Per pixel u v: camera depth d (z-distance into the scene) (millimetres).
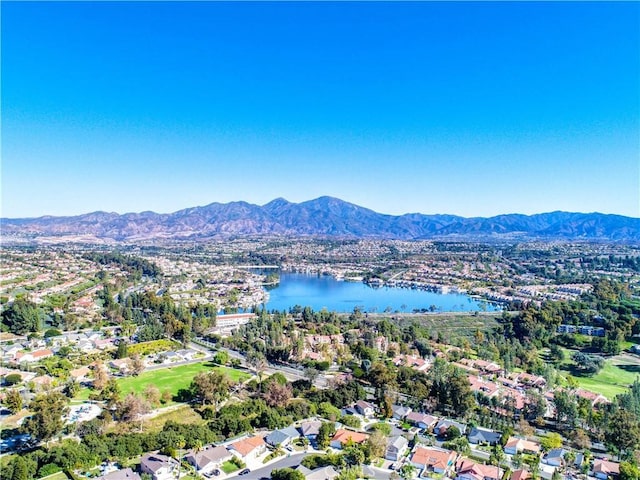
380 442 182750
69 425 194625
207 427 198375
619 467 173250
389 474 173375
